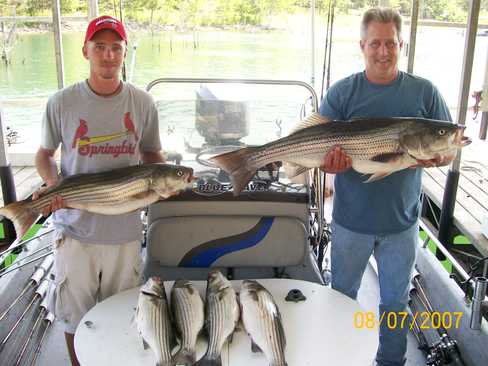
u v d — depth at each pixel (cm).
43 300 339
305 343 228
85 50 254
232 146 334
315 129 257
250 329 224
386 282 289
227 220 308
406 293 288
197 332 228
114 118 257
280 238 310
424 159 249
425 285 355
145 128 274
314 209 339
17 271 332
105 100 254
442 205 475
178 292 244
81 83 257
